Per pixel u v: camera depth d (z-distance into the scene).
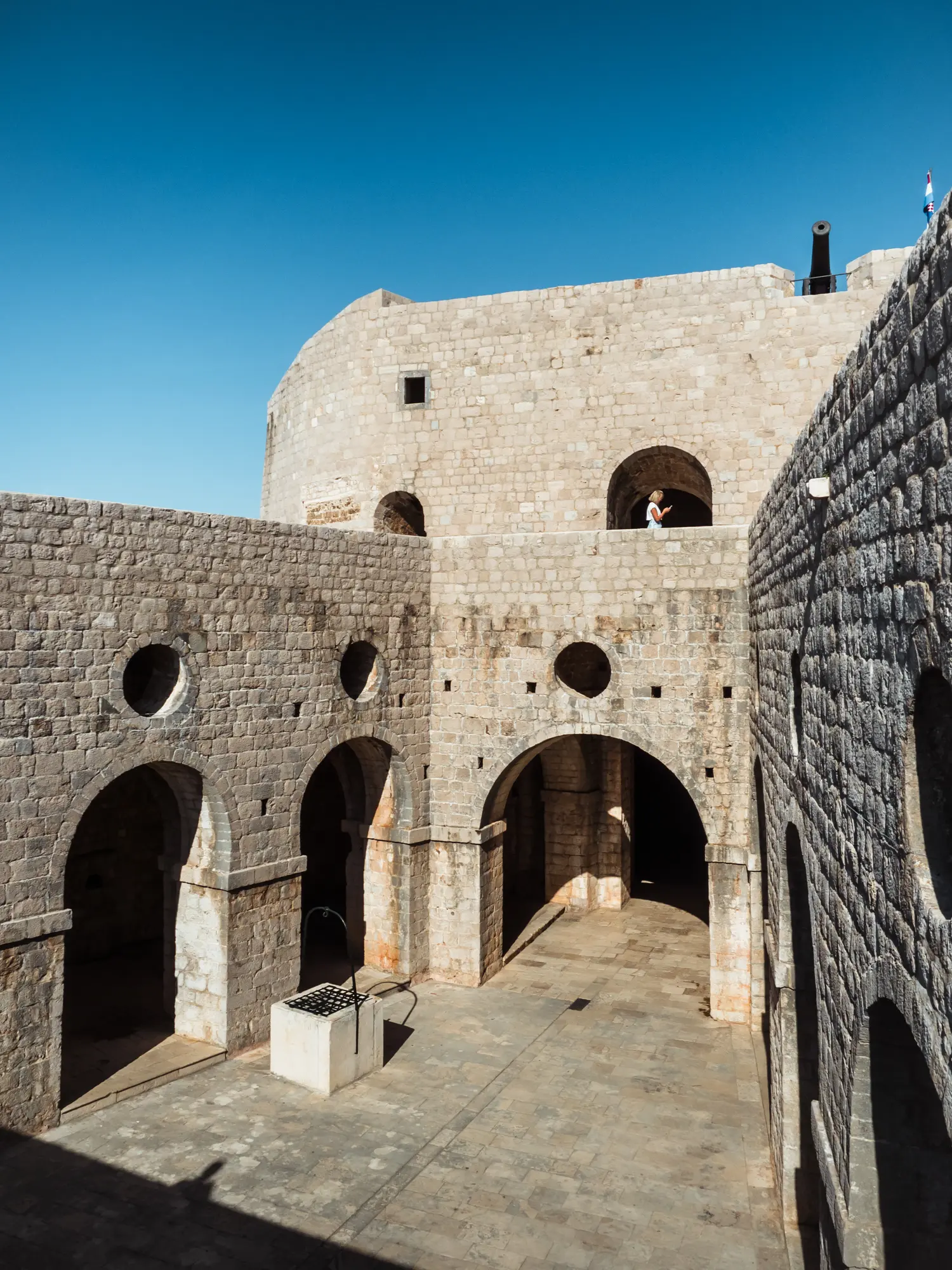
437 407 25.84
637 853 36.22
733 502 23.55
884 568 6.02
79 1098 15.44
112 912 23.88
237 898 17.56
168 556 16.55
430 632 22.03
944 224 4.68
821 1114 8.81
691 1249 12.15
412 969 21.39
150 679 17.48
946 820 5.46
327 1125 15.17
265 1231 12.45
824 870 8.45
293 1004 17.11
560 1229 12.57
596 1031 19.05
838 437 7.57
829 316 23.09
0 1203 12.90
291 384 28.91
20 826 14.33
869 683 6.49
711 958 19.67
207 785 17.25
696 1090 16.53
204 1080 16.59
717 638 19.55
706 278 23.84
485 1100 16.09
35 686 14.55
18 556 14.39
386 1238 12.35
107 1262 11.80
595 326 24.61
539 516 24.89
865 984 6.66
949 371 4.59
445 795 21.80
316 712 19.22
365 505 26.34
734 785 19.42
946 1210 6.96
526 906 27.89
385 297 26.78
